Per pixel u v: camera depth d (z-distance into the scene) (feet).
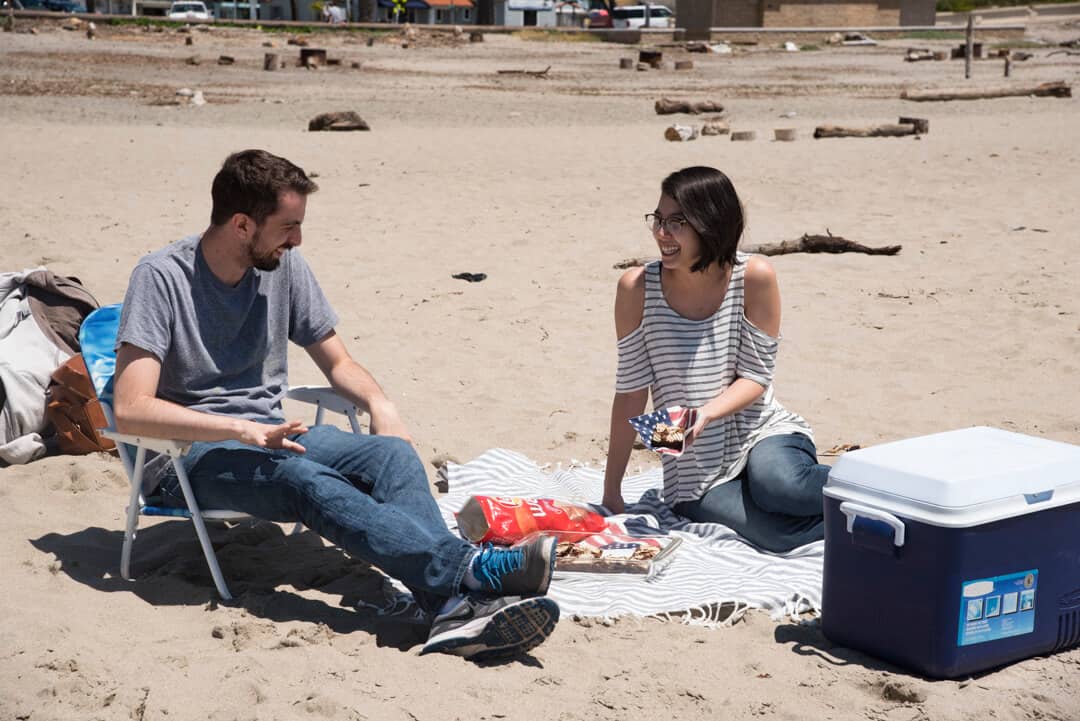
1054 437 17.81
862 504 10.80
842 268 29.50
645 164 46.85
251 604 12.14
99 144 49.26
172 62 101.65
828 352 22.52
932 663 10.49
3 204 35.68
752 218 36.06
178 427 11.75
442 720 9.91
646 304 14.34
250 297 12.81
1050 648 11.09
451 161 47.44
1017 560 10.53
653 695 10.43
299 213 12.19
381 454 12.17
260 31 144.05
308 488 11.68
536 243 32.55
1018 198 38.63
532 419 18.99
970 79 100.01
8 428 16.46
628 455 14.82
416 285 27.76
